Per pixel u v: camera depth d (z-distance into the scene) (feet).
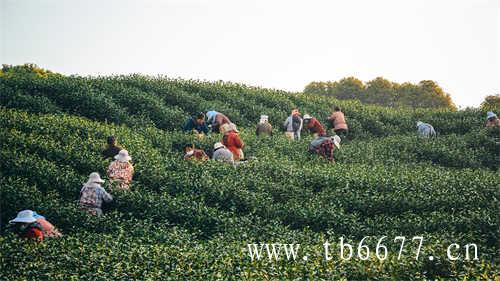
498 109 145.48
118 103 125.59
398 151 107.14
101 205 71.77
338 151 102.63
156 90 137.18
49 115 108.37
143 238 61.62
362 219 72.59
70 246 56.13
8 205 70.49
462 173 86.53
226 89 148.97
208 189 76.02
